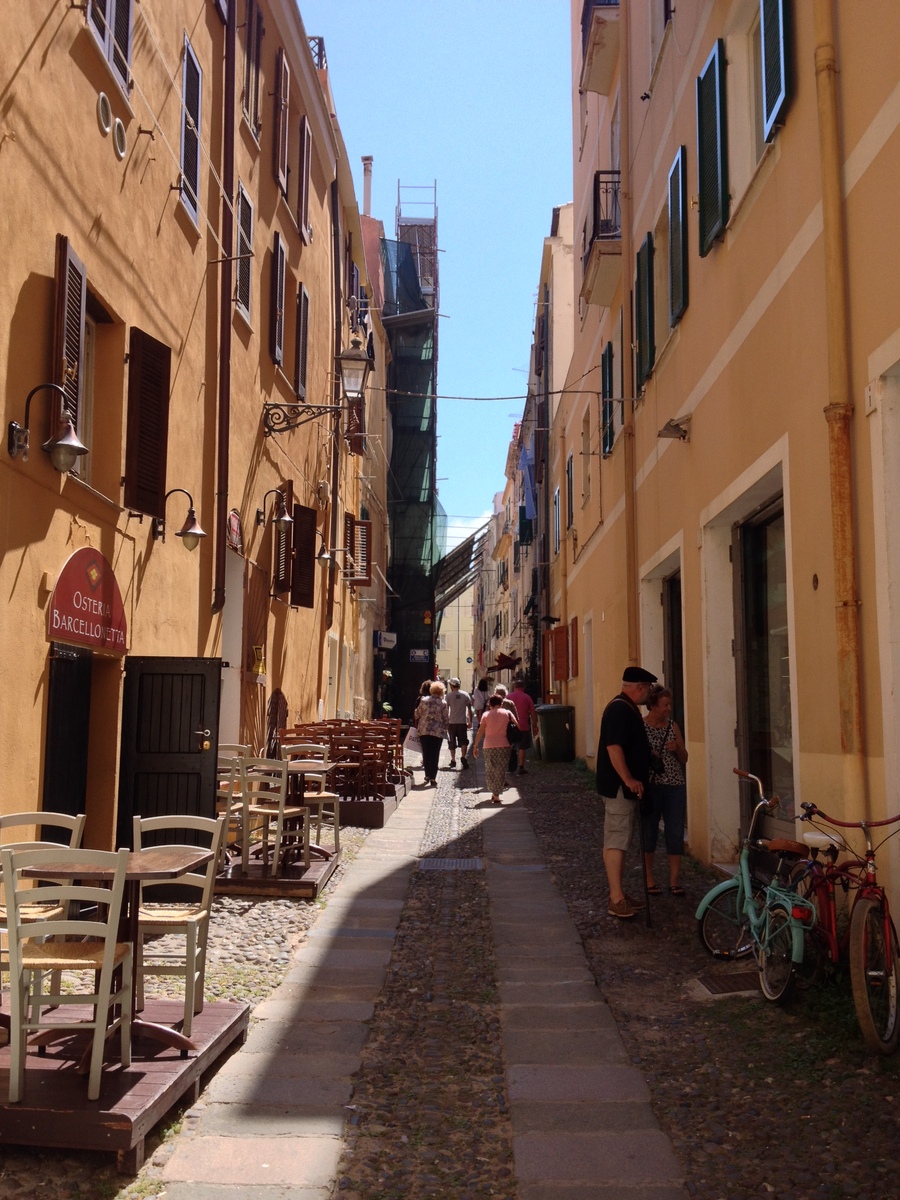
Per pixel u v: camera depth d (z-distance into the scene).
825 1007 5.49
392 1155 4.18
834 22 6.32
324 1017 5.80
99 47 7.55
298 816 9.77
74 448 6.54
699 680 10.01
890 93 5.49
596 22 14.85
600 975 6.61
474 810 14.25
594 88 16.45
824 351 6.38
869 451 5.77
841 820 5.98
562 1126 4.41
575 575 21.58
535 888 9.13
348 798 13.17
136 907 4.88
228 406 11.38
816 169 6.58
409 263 40.59
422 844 11.53
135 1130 3.92
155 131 9.05
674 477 11.15
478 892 9.09
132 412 8.29
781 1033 5.31
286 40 14.88
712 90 9.10
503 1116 4.56
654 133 12.26
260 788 9.74
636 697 8.24
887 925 5.01
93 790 8.27
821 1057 4.93
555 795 15.73
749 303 8.17
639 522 13.44
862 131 5.88
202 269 10.64
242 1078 4.89
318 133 17.55
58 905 5.50
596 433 17.92
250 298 12.78
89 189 7.56
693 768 10.26
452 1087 4.88
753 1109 4.49
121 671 8.41
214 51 11.18
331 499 19.62
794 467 6.98
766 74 7.50
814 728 6.57
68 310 6.98
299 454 16.25
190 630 10.29
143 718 8.36
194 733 8.34
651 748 8.58
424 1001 6.12
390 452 39.69
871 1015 4.81
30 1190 3.81
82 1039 4.70
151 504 8.59
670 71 11.28
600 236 15.05
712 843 9.55
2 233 6.15
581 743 20.62
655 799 8.62
